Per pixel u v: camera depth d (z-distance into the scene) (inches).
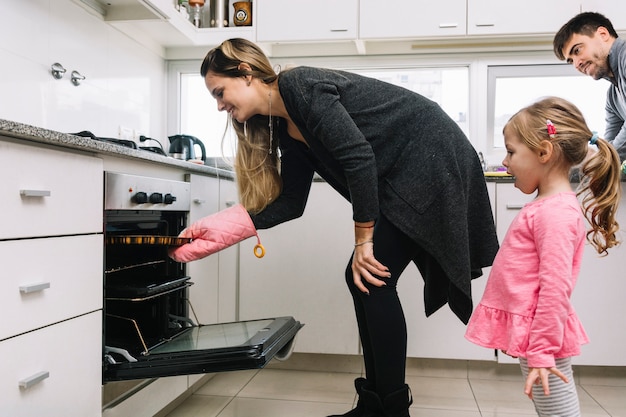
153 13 89.8
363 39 99.7
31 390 43.3
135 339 61.8
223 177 87.9
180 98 115.9
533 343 46.8
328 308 91.8
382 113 56.1
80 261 49.6
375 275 56.6
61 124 79.7
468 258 55.1
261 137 64.6
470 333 53.1
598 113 108.2
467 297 55.4
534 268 49.9
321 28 100.1
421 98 57.9
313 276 92.3
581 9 94.0
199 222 60.7
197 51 111.8
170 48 112.0
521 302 49.4
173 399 69.4
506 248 52.6
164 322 62.7
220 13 108.1
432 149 55.2
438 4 97.4
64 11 80.0
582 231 49.5
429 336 88.0
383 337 56.2
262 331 59.7
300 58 112.0
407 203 54.9
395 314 56.7
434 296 61.0
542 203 50.8
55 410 46.1
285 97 54.5
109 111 93.0
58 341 46.6
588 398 80.7
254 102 57.6
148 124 107.6
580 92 108.5
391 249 56.8
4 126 38.4
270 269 93.4
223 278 86.8
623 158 90.4
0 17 67.3
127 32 97.3
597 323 82.9
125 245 65.7
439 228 54.9
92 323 51.5
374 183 53.0
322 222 92.0
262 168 64.7
